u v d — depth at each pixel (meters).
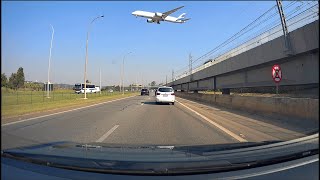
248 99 20.30
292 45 16.28
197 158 4.43
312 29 14.22
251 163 4.18
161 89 30.75
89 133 11.02
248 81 24.81
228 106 25.33
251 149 5.11
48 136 10.14
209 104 31.11
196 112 20.77
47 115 18.55
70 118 16.69
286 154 4.61
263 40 20.02
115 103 33.25
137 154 4.70
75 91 86.56
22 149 5.10
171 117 17.22
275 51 18.27
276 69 16.30
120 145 5.69
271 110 15.95
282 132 10.41
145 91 72.50
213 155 4.63
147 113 20.03
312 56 15.34
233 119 15.84
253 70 23.75
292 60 17.64
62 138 9.75
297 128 10.58
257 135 10.32
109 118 16.70
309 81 15.63
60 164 4.05
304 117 11.34
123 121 15.20
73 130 11.82
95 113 20.06
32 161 4.25
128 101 38.34
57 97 48.16
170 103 32.19
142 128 12.48
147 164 4.09
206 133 10.98
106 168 3.91
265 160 4.30
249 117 16.75
